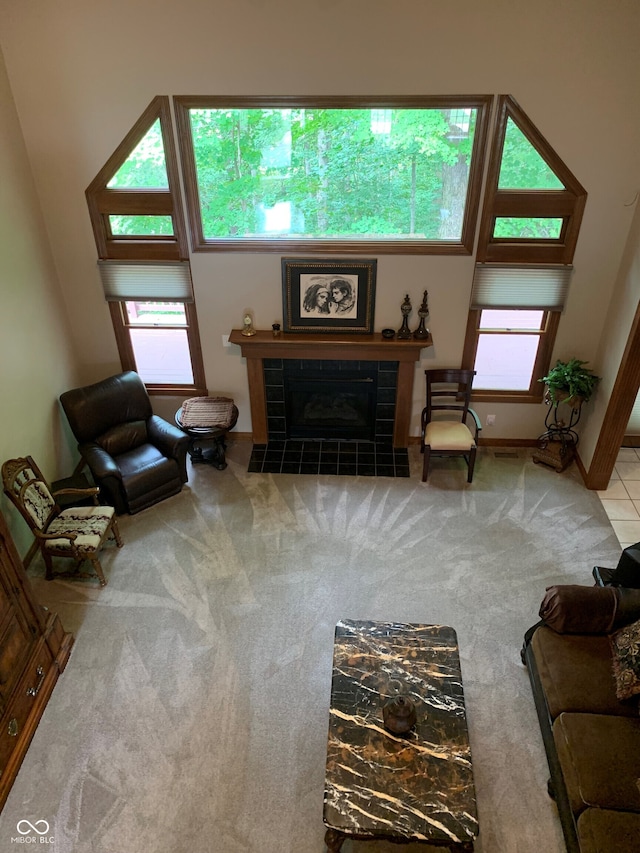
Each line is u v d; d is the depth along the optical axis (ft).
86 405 16.43
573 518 16.25
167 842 9.38
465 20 13.50
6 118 14.29
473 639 12.73
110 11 13.65
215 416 17.66
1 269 13.96
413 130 15.03
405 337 17.31
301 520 16.16
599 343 17.40
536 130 14.67
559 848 9.32
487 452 19.17
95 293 17.46
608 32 13.44
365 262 16.61
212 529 15.85
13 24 13.76
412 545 15.29
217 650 12.50
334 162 15.55
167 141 15.20
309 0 13.37
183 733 10.92
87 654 12.41
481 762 10.48
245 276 17.04
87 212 16.22
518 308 17.01
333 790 8.63
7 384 14.06
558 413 18.70
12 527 13.99
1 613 10.20
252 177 15.85
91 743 10.75
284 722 11.12
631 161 14.87
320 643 12.67
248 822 9.62
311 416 19.45
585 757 8.90
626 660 9.96
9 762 10.18
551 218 15.94
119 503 16.06
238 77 14.38
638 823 8.14
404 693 9.87
